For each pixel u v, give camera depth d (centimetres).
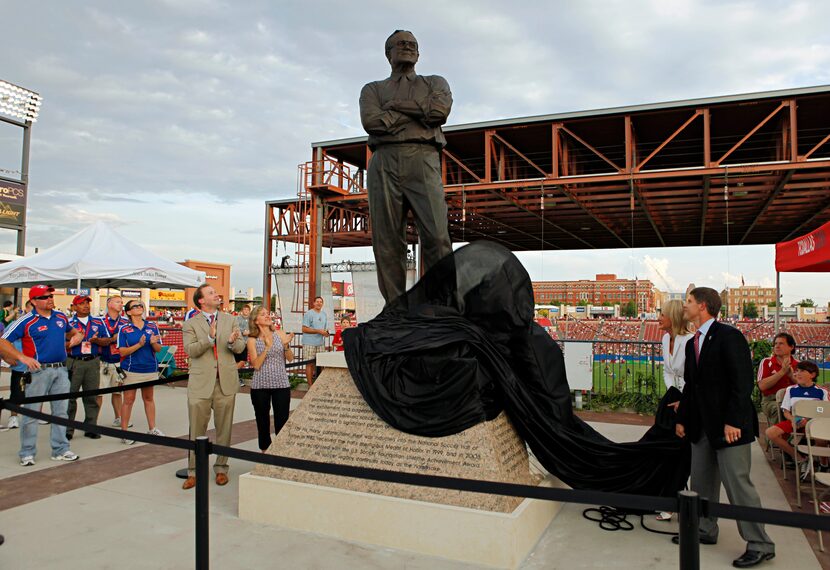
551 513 463
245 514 459
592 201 1755
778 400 616
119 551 400
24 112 1762
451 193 1600
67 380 676
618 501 238
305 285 1565
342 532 419
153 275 1059
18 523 454
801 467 567
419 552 392
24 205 1778
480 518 376
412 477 278
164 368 1308
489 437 403
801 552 404
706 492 422
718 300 419
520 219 2109
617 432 823
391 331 473
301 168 1558
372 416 446
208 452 323
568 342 1069
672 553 397
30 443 640
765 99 1225
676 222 2162
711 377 403
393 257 521
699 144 1636
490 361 440
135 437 361
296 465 303
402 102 490
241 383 1312
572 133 1378
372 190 518
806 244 712
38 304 648
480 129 1454
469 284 486
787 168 1217
